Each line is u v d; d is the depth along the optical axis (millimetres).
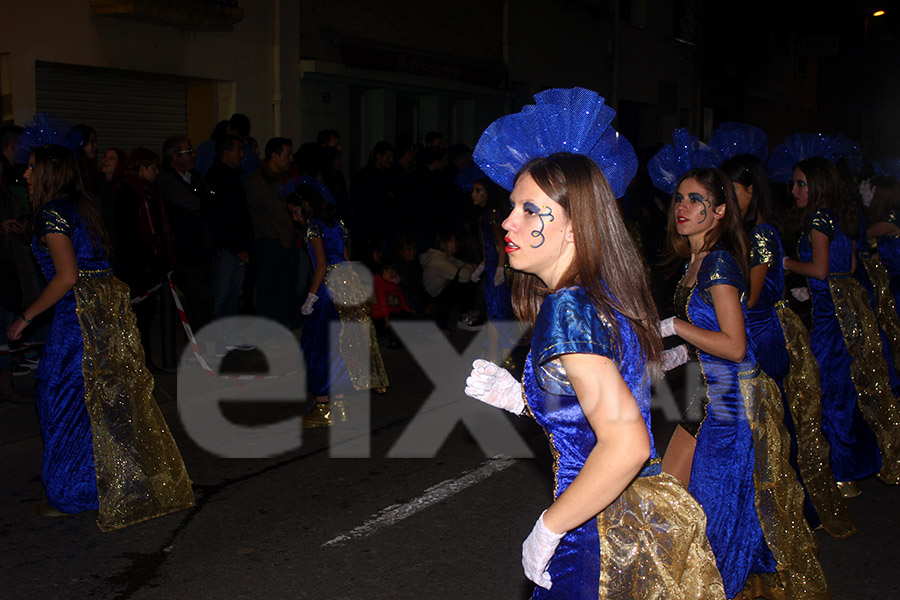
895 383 5855
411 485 5414
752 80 26422
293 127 12500
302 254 9562
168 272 7812
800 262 5180
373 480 5492
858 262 5812
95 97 10125
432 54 14930
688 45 24922
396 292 9711
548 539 2166
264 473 5602
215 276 8695
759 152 4504
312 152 9242
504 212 7523
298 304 9664
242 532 4711
